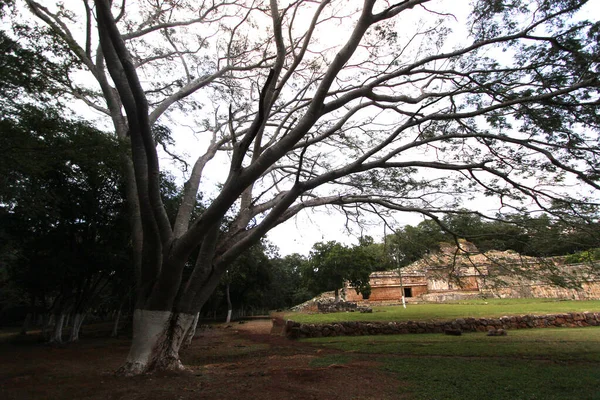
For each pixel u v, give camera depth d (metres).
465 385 6.64
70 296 18.59
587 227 8.97
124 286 21.77
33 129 8.71
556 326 15.99
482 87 9.32
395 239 12.82
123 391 6.67
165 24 12.12
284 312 41.75
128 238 18.19
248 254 28.66
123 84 8.03
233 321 36.16
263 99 7.44
